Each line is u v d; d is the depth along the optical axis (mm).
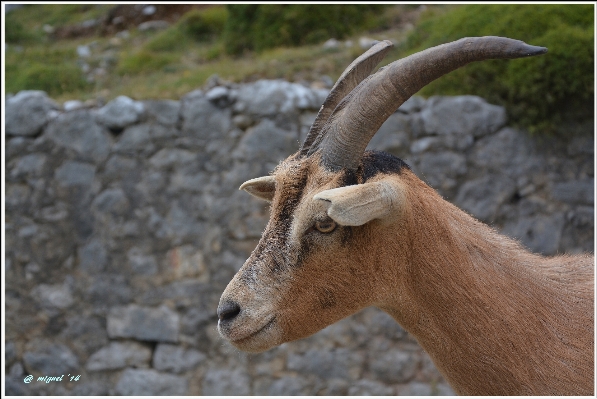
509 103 7082
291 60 8594
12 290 7500
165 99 7539
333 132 2424
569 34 6887
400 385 6793
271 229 2445
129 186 7324
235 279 2443
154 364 7152
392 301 2473
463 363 2438
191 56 10773
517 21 7410
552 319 2484
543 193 6969
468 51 2252
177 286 7152
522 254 2629
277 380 6934
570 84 6852
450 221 2516
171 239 7188
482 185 6977
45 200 7512
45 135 7578
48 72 10133
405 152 7066
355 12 9930
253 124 7164
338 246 2361
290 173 2465
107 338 7266
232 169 7145
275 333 2418
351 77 2598
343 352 6875
